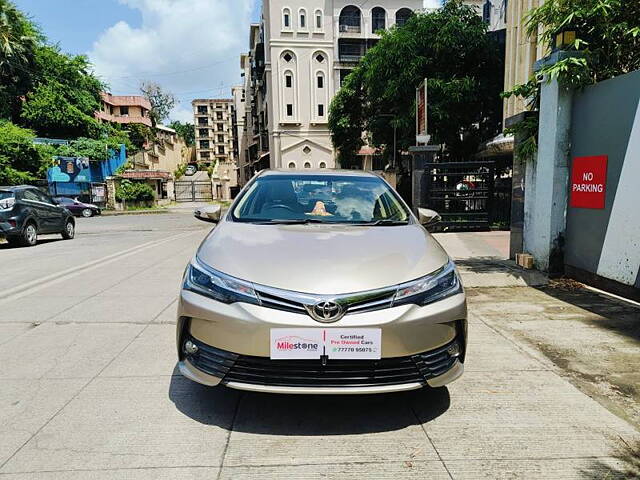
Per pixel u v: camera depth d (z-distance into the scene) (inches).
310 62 1656.0
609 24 207.0
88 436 95.0
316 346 91.4
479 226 467.2
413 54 668.1
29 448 90.7
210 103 3762.3
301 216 139.0
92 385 118.6
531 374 125.2
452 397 112.3
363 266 100.7
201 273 102.9
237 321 93.0
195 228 646.5
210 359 96.7
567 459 88.0
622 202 187.8
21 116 1200.8
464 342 104.5
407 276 99.3
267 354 91.8
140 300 203.6
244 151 2691.9
